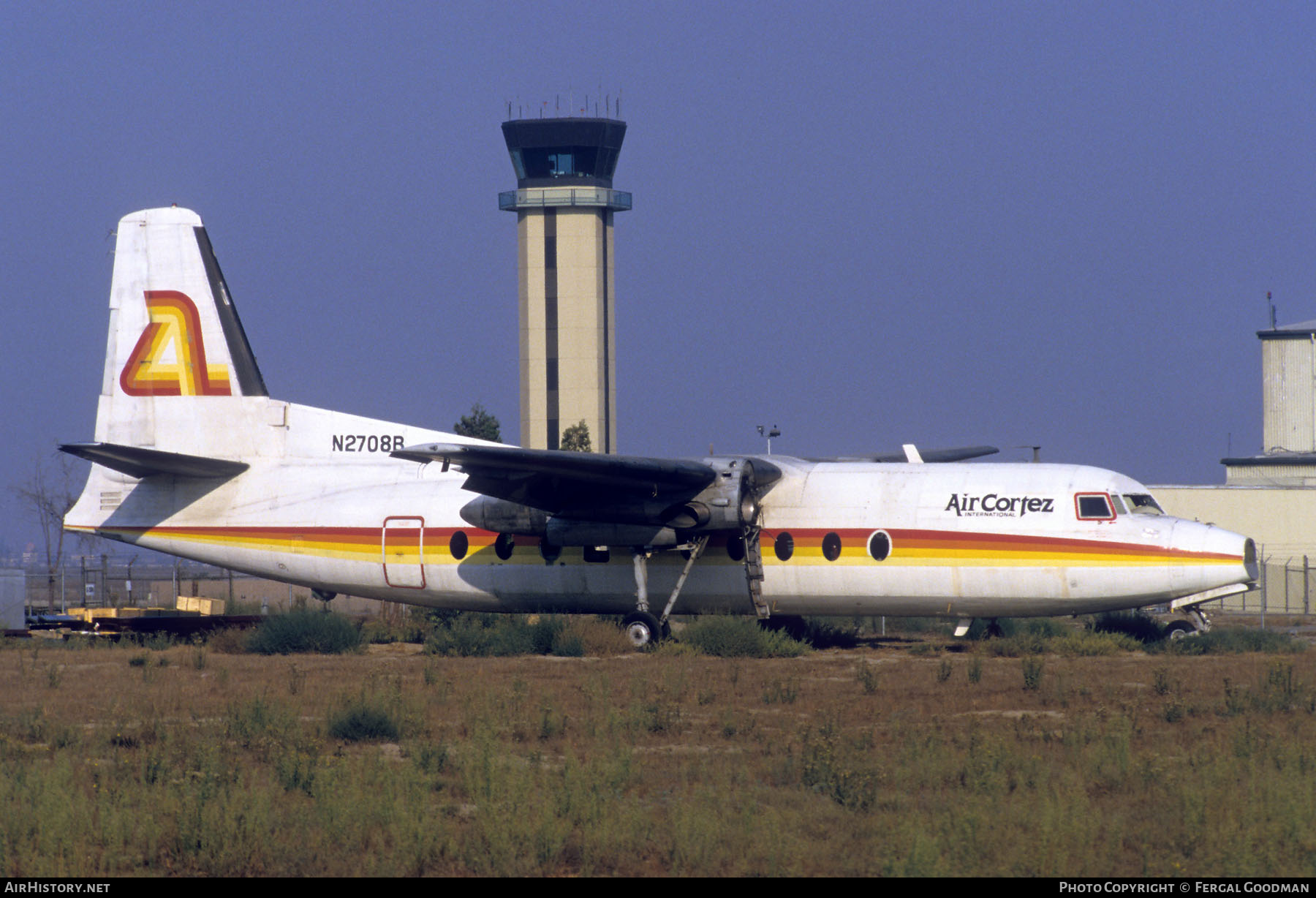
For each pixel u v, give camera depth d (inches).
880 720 2898.6
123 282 5280.5
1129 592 4227.4
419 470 5029.5
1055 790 2047.2
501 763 2304.4
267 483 5132.9
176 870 1798.7
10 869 1780.3
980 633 4896.7
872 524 4448.8
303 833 1919.3
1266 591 7436.0
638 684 3420.3
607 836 1846.7
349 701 3075.8
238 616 5605.3
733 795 2124.8
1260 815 1910.7
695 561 4648.1
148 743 2659.9
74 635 5324.8
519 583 4827.8
